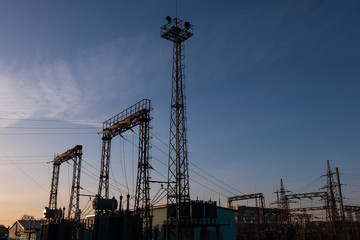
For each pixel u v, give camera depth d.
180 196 45.22
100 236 39.72
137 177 45.59
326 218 95.06
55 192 76.12
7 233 138.75
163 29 51.44
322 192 87.88
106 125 57.12
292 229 93.38
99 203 42.62
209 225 49.44
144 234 43.19
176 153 46.66
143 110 47.59
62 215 53.25
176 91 48.81
